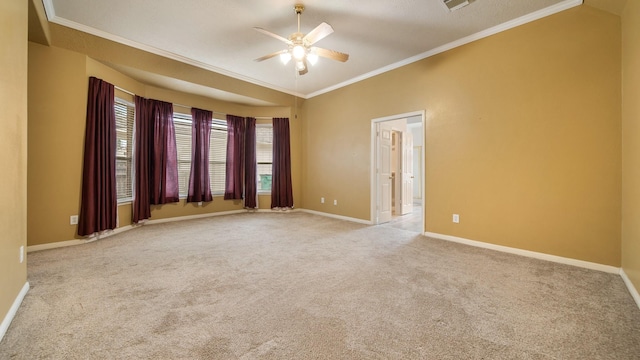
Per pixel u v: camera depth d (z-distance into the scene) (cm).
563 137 279
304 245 344
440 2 276
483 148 337
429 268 262
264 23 319
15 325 161
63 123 330
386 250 323
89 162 344
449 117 369
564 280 233
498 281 231
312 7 287
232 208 592
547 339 152
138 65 383
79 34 332
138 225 446
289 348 143
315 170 592
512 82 312
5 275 161
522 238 306
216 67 454
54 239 324
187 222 490
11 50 173
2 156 161
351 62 427
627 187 230
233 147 581
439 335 155
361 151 496
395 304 191
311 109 600
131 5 288
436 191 384
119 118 408
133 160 432
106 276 238
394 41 359
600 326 164
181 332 156
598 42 259
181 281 229
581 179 269
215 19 312
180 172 519
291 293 208
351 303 192
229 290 212
